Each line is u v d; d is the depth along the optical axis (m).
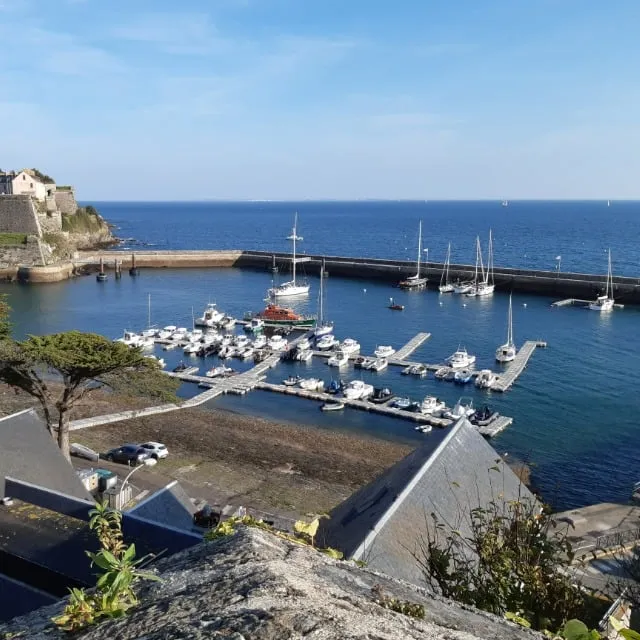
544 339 74.19
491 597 6.74
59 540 13.02
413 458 16.77
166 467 35.91
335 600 3.07
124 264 131.88
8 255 115.06
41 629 3.15
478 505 15.10
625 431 45.75
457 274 113.88
